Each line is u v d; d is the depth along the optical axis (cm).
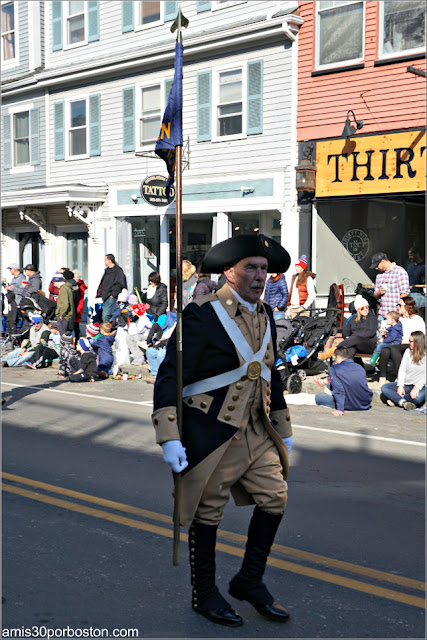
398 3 1442
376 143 1480
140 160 1934
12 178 2303
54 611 386
